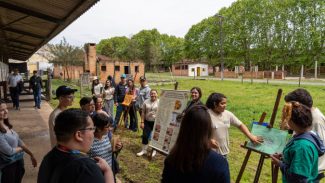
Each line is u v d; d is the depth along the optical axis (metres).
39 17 8.35
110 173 2.24
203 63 68.06
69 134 1.97
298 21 57.59
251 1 65.25
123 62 46.03
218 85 32.88
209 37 74.75
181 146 2.15
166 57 101.75
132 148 8.20
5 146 3.72
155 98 7.55
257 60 64.69
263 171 6.69
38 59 72.19
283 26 59.16
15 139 3.95
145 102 7.64
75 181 1.82
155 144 6.51
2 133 3.78
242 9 66.81
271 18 61.22
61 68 50.50
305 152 2.76
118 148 4.06
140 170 6.45
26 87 22.41
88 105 4.54
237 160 7.39
